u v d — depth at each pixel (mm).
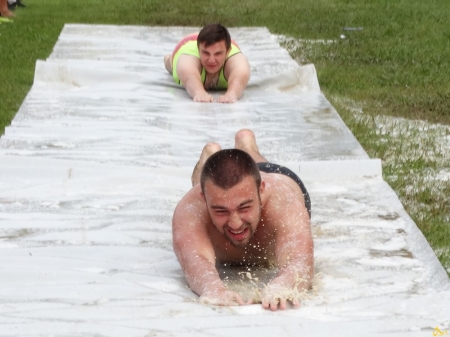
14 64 22750
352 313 8133
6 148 14203
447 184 13273
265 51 24500
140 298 8492
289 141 15086
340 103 18781
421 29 29781
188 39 19797
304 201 9820
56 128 15523
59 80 19312
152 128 15766
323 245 10266
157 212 11438
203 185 8594
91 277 9094
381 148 15164
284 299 8094
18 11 33906
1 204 11703
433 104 18906
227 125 16250
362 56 24703
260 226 9055
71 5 36188
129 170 12945
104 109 17109
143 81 19625
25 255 9781
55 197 12023
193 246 8891
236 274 9375
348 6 35719
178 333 7543
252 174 8555
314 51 25312
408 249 10164
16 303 8344
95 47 24000
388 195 12156
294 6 35812
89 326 7695
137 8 35312
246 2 37125
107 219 11141
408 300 8422
